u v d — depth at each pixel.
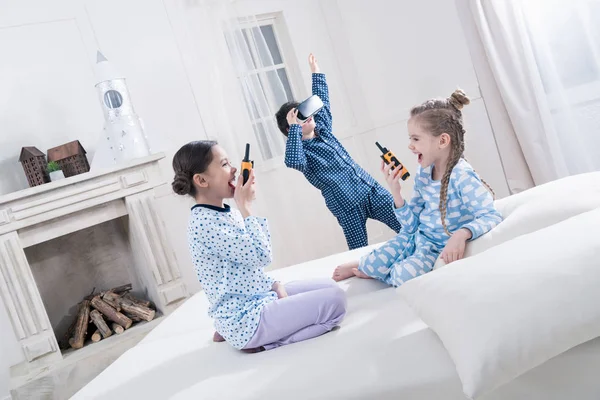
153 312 3.03
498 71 2.95
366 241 2.84
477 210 1.56
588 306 1.02
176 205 3.38
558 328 1.01
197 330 1.79
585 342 1.08
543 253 1.12
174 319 1.98
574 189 1.45
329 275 1.91
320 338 1.39
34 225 2.74
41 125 3.07
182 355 1.56
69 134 3.13
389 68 3.78
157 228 2.98
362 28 3.83
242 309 1.53
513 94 2.95
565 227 1.19
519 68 2.89
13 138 3.01
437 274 1.25
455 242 1.47
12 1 3.04
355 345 1.25
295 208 3.60
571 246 1.11
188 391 1.27
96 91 3.20
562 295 1.03
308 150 2.78
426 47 3.54
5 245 2.64
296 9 3.77
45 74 3.10
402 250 1.76
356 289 1.75
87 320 3.01
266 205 3.45
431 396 1.07
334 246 3.72
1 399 2.81
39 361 2.73
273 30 3.75
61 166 2.96
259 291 1.60
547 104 2.85
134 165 2.91
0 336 2.86
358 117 3.91
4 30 3.02
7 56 3.02
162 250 2.99
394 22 3.65
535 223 1.41
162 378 1.42
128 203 2.92
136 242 3.04
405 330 1.25
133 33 3.33
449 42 3.39
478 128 3.43
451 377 1.07
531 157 2.98
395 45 3.70
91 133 3.18
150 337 1.86
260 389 1.17
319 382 1.14
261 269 1.65
